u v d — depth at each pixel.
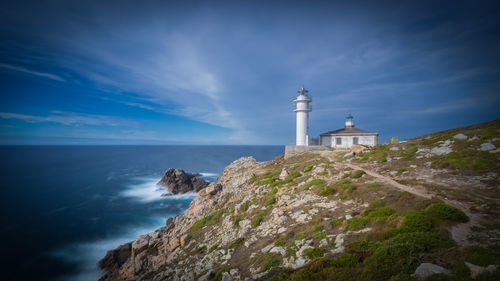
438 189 15.88
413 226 10.91
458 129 31.89
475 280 6.57
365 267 8.62
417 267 7.86
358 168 26.06
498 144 20.67
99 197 65.88
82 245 37.84
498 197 13.33
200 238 25.94
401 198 15.05
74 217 50.00
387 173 22.14
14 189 73.62
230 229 23.80
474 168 18.27
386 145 31.97
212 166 132.38
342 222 14.34
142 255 27.38
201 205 36.69
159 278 20.58
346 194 19.23
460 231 10.09
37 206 57.12
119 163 145.12
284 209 21.12
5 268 31.22
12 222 46.59
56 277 29.52
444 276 6.91
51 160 165.88
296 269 10.76
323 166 30.00
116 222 47.81
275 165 45.03
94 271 30.80
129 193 70.25
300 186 25.84
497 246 8.46
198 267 18.42
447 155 21.91
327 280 8.86
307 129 54.91
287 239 15.41
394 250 9.04
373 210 14.38
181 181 75.31
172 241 27.14
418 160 23.44
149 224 47.16
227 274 14.15
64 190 73.38
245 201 28.97
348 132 52.47
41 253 35.12
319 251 11.71
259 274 12.22
